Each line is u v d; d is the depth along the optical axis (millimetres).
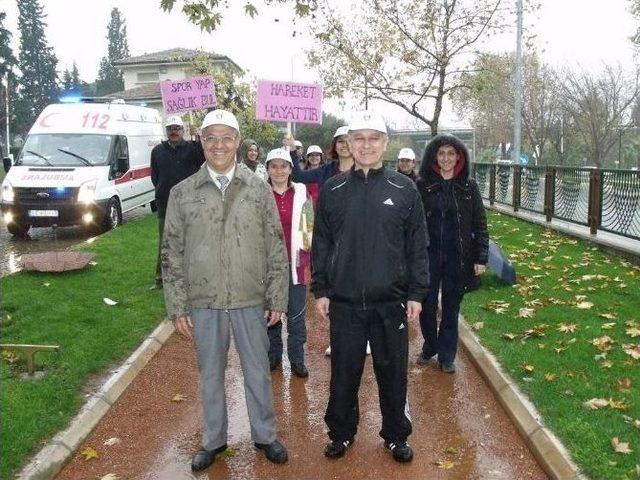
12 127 61031
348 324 4074
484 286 8391
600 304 7270
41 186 13836
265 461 4293
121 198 15422
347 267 3998
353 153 3955
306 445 4520
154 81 45938
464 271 5574
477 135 52625
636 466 3740
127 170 15797
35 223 13953
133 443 4543
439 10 16625
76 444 4406
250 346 4164
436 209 5551
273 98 7523
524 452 4344
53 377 5254
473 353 6078
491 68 18609
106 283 8648
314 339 6969
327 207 4082
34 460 4074
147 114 18484
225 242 4016
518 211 16172
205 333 4113
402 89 17766
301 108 7531
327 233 4133
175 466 4242
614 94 35750
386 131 3969
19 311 7168
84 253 9633
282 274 4207
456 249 5547
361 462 4266
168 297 4109
